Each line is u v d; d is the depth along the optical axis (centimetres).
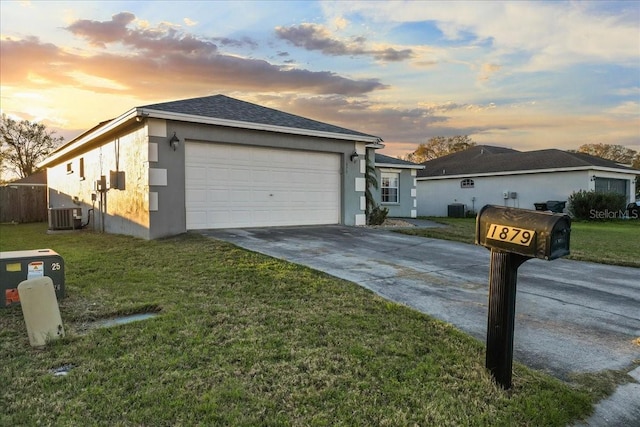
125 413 224
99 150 1176
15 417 219
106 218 1129
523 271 630
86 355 300
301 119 1183
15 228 1477
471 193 2334
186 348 313
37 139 3488
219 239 806
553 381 276
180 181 891
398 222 1486
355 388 259
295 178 1080
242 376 271
